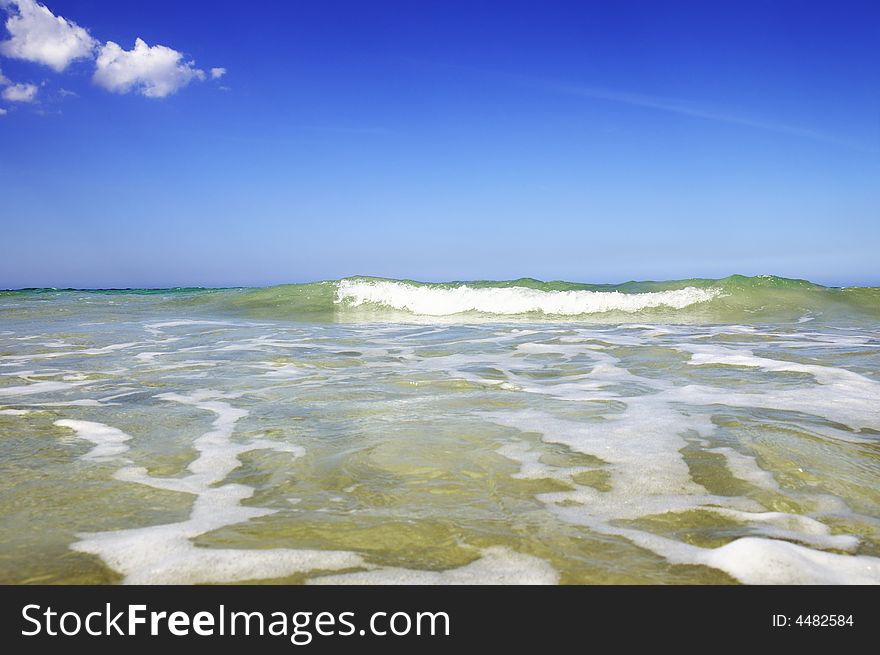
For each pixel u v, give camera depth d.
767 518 2.83
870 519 2.82
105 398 5.41
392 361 7.52
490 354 8.04
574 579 2.31
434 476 3.38
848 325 10.80
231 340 9.61
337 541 2.60
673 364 7.02
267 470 3.50
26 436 4.19
